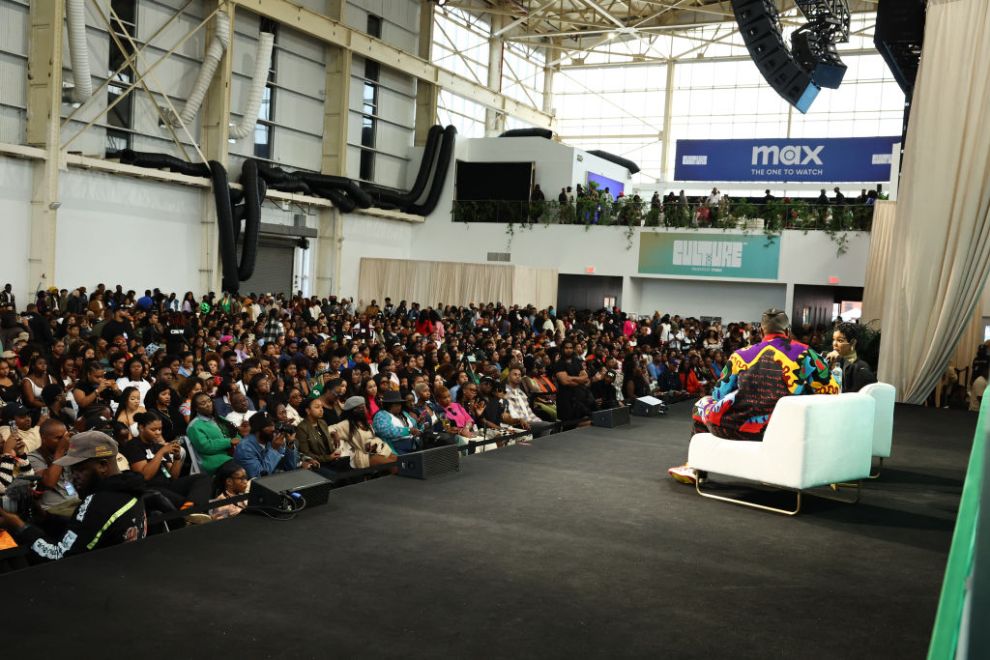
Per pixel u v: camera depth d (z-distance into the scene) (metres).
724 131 33.38
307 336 14.32
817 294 24.91
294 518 4.64
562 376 9.62
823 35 17.42
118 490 4.07
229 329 13.80
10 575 3.54
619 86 35.06
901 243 12.02
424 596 3.50
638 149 34.72
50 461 4.85
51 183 17.28
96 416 5.38
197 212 21.36
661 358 13.64
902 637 3.26
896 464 7.21
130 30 19.52
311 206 25.17
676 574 3.94
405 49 28.05
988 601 1.02
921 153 11.71
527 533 4.54
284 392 8.15
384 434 6.75
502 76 33.75
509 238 26.89
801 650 3.10
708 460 5.50
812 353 5.43
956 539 1.38
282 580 3.62
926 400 12.67
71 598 3.31
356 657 2.87
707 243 24.39
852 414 5.38
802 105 18.16
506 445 7.51
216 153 21.27
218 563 3.81
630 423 8.92
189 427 5.86
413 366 9.81
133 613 3.18
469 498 5.30
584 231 25.86
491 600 3.49
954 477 6.68
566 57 35.97
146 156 19.19
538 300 25.28
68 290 18.27
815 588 3.82
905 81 16.06
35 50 17.19
